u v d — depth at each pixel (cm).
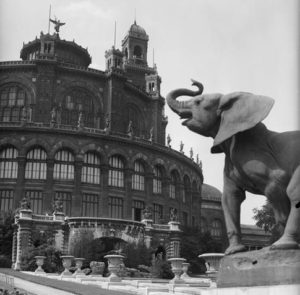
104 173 8569
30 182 8206
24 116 8581
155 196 9212
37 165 8369
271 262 667
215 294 729
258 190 772
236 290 688
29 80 9669
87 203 8388
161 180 9450
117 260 3106
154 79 11188
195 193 10581
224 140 762
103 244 6962
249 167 749
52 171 8275
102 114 9962
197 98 824
